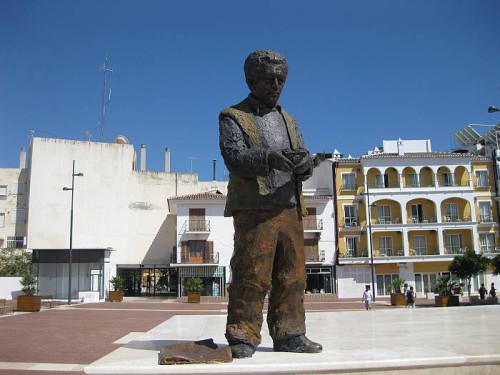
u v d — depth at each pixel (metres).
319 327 9.20
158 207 53.41
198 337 8.20
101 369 5.05
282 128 6.27
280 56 6.23
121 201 51.59
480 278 45.69
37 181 49.44
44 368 7.60
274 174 5.93
